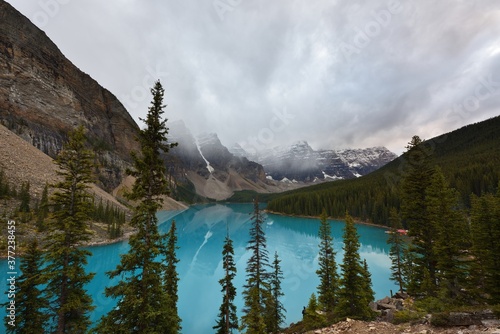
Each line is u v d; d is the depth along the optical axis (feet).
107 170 606.96
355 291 76.79
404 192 84.38
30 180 271.90
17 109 474.49
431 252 75.87
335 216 468.34
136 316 45.14
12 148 311.68
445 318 34.99
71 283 63.16
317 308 75.41
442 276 69.46
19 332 63.21
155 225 47.98
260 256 99.86
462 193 280.72
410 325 39.11
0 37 505.66
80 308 64.75
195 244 333.01
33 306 66.08
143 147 45.85
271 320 97.09
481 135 578.25
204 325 129.29
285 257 244.42
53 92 590.96
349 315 74.95
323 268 110.73
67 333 63.57
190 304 154.30
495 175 301.84
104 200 382.22
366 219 416.46
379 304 87.86
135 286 45.09
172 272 89.56
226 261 89.76
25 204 213.87
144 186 46.16
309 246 288.71
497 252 64.03
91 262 202.80
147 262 45.88
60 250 59.47
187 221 556.92
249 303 78.28
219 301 159.12
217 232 422.00
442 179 75.41
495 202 83.61
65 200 66.08
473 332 30.04
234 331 106.11
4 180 242.58
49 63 623.77
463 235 79.05
